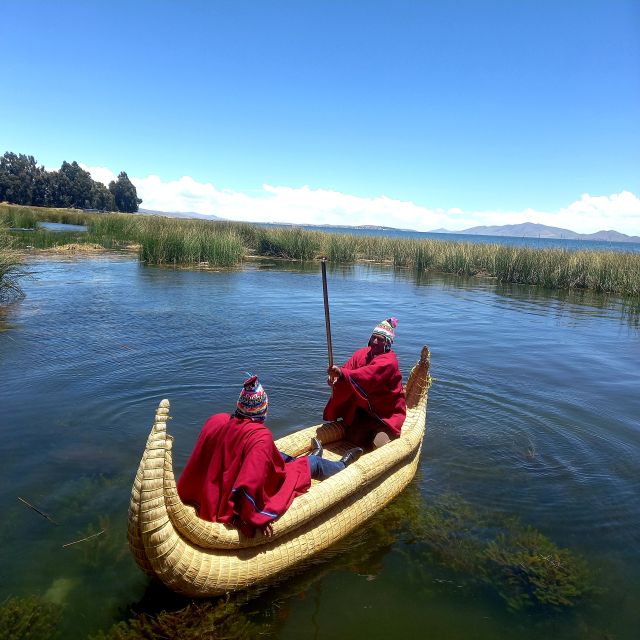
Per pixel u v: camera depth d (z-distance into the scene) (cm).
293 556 395
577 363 980
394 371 546
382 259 3228
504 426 668
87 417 626
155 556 327
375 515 471
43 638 321
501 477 541
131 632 328
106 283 1716
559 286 2261
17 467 506
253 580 371
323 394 748
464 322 1362
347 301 1631
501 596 372
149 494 320
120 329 1070
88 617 338
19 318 1130
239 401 390
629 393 812
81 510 444
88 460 525
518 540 435
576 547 429
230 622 341
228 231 3203
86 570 378
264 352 948
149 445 325
